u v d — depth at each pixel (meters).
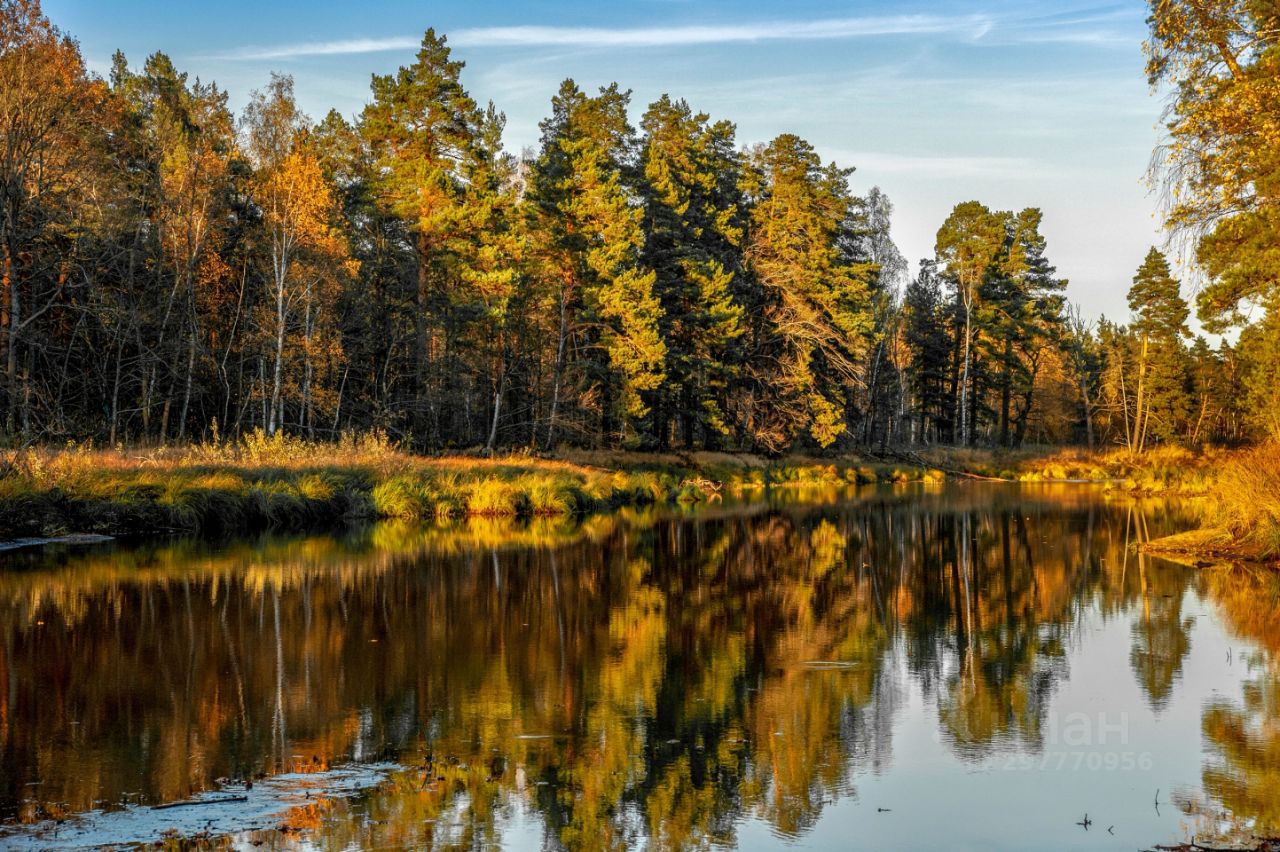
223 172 41.59
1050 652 13.35
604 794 8.24
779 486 50.12
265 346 38.97
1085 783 8.47
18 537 23.78
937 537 27.28
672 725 10.15
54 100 31.30
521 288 42.56
